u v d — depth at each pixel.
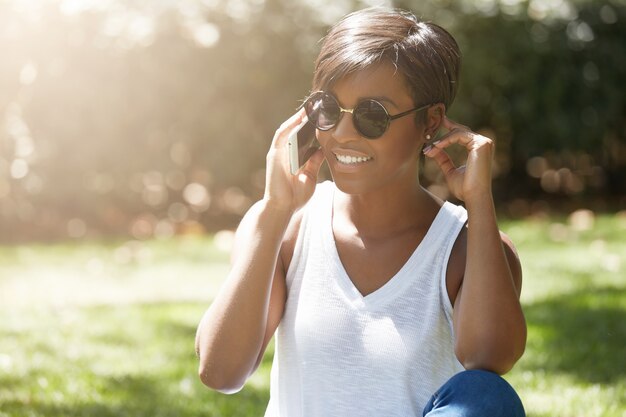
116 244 8.02
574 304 5.83
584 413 4.08
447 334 2.62
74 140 8.44
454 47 2.67
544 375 4.60
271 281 2.62
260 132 8.66
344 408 2.58
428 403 2.44
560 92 9.38
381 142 2.53
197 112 8.48
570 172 10.23
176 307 5.99
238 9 8.47
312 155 2.73
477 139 2.62
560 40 9.28
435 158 2.69
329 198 2.81
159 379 4.64
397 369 2.55
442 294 2.59
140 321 5.66
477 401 2.33
